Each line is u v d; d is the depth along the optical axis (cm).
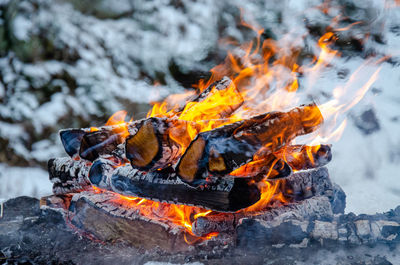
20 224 203
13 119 364
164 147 146
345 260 154
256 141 147
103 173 176
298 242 163
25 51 361
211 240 166
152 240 168
